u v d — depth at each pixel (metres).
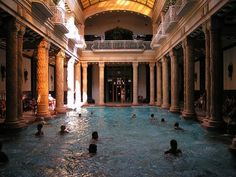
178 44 18.08
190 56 15.73
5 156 7.84
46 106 16.06
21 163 7.67
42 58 15.84
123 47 29.97
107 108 26.88
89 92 33.19
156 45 25.84
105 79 33.53
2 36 15.61
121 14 33.41
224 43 18.33
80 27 28.72
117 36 33.69
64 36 20.78
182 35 16.48
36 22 14.11
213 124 11.37
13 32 11.45
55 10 17.16
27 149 9.29
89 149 8.76
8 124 11.43
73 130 13.30
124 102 33.06
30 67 24.31
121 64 32.97
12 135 11.33
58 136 11.62
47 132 12.59
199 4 12.73
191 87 15.75
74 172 6.89
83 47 27.44
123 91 33.41
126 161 7.81
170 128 13.70
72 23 22.41
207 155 8.32
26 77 23.09
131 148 9.40
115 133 12.45
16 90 11.70
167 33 20.69
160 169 7.06
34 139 10.92
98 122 16.39
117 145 9.88
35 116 16.64
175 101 20.09
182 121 15.81
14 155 8.54
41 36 15.41
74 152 8.86
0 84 18.00
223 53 20.08
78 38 24.03
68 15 23.09
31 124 14.41
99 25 33.59
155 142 10.38
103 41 30.08
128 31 33.66
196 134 11.82
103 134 12.18
